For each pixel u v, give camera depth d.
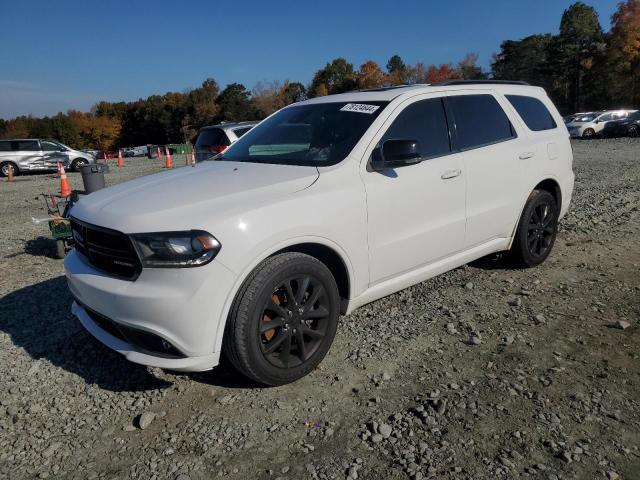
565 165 5.27
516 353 3.51
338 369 3.37
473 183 4.23
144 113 97.00
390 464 2.49
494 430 2.70
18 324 4.32
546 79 68.12
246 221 2.90
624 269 5.12
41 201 12.33
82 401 3.13
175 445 2.69
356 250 3.45
